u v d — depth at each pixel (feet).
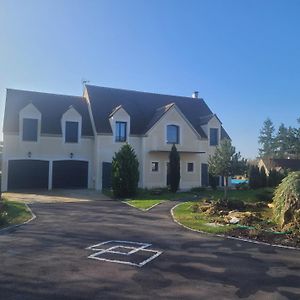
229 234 42.06
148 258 31.81
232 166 74.74
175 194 94.99
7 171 101.30
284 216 46.34
